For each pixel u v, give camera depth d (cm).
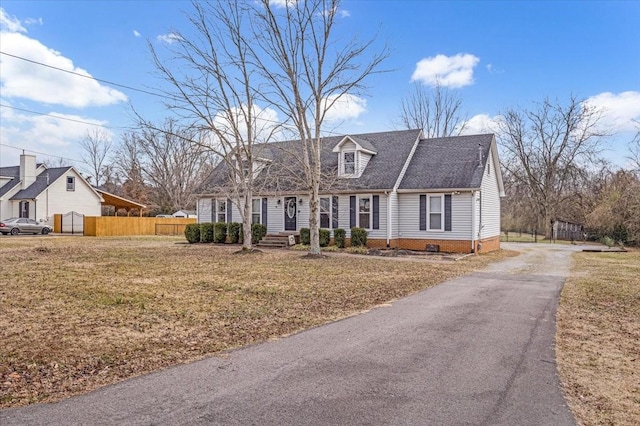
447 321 748
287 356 552
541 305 888
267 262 1594
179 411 391
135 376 478
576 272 1414
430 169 2195
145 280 1157
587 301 930
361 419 379
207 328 685
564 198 3938
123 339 618
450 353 571
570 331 691
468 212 2036
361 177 2222
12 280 1141
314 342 615
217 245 2428
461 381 473
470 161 2158
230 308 828
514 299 951
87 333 646
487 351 582
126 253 1933
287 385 455
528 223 4422
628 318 781
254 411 393
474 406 411
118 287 1045
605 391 454
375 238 2172
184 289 1026
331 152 2489
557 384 470
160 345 593
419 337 646
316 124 1769
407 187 2138
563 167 3950
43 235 3559
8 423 363
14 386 446
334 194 2255
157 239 3047
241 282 1133
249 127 1883
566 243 3159
